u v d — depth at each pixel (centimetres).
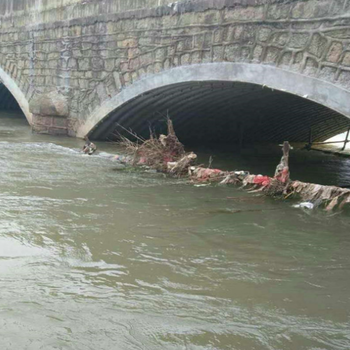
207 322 440
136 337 411
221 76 1122
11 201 824
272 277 549
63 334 411
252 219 777
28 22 1917
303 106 1658
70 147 1523
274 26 984
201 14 1158
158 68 1324
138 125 1669
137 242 649
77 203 834
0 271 532
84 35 1623
